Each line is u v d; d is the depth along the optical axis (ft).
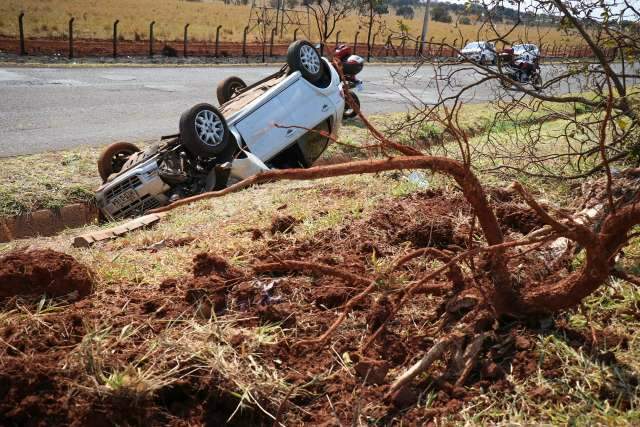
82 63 70.79
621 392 9.57
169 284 13.20
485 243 15.06
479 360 10.75
